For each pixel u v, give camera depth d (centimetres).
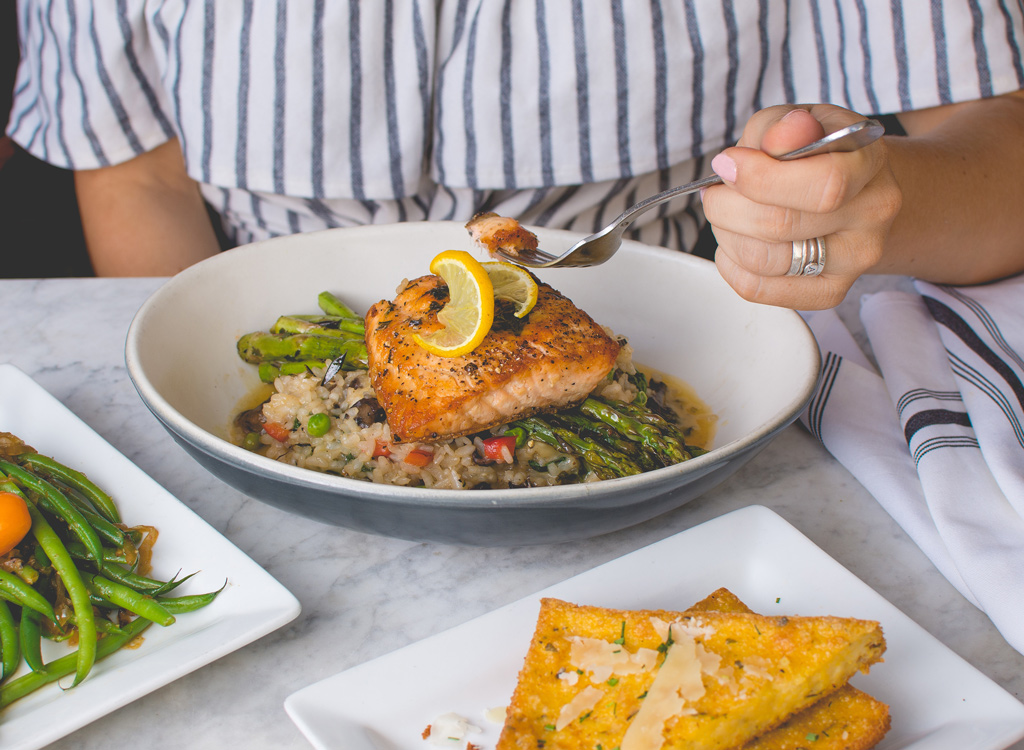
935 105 82
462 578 58
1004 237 74
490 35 81
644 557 56
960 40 81
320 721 50
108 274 90
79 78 85
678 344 70
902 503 60
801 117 54
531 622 54
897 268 73
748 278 59
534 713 50
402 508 54
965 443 62
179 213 90
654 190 89
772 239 56
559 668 51
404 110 82
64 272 107
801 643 50
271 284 70
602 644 51
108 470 60
